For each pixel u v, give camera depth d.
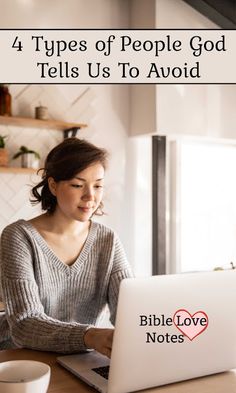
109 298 1.41
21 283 1.21
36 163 2.68
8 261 1.26
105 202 3.01
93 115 3.01
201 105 3.06
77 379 0.95
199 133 3.04
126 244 3.08
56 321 1.14
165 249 3.06
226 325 0.98
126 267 1.44
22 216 2.73
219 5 2.99
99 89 3.04
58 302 1.37
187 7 3.02
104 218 3.01
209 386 0.93
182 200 3.32
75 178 1.26
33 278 1.26
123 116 3.13
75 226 1.38
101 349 0.99
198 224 3.39
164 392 0.90
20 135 2.76
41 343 1.10
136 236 3.12
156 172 3.05
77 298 1.40
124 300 0.84
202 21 3.08
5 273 1.25
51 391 0.88
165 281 0.89
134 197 3.13
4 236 1.33
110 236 1.45
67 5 2.97
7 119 2.56
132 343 0.86
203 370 0.97
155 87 2.91
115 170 3.07
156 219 3.04
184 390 0.91
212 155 3.45
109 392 0.85
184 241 3.32
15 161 2.72
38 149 2.81
